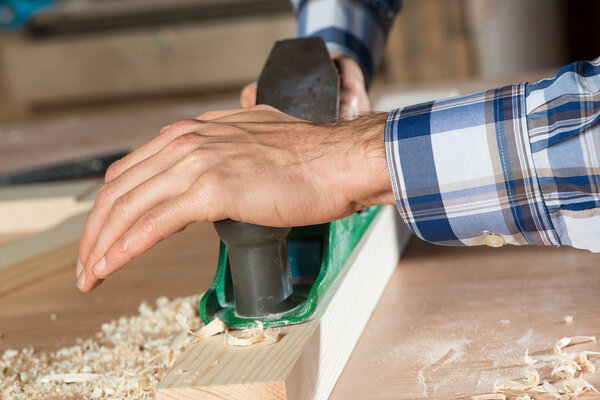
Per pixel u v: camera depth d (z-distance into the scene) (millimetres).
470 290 779
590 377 577
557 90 573
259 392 503
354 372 628
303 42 784
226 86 3418
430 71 3324
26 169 1485
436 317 720
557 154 565
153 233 571
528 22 3924
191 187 574
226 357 545
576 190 569
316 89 745
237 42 3229
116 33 3332
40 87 3379
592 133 554
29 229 1233
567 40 4473
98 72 3334
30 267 959
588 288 746
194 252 1013
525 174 578
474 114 590
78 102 3512
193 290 859
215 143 611
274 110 688
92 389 641
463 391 572
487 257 877
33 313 849
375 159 595
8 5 3260
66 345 748
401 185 599
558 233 597
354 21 1059
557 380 576
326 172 591
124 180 625
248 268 597
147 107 3504
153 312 799
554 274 796
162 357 685
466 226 611
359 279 706
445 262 878
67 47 3299
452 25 3270
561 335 651
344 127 632
